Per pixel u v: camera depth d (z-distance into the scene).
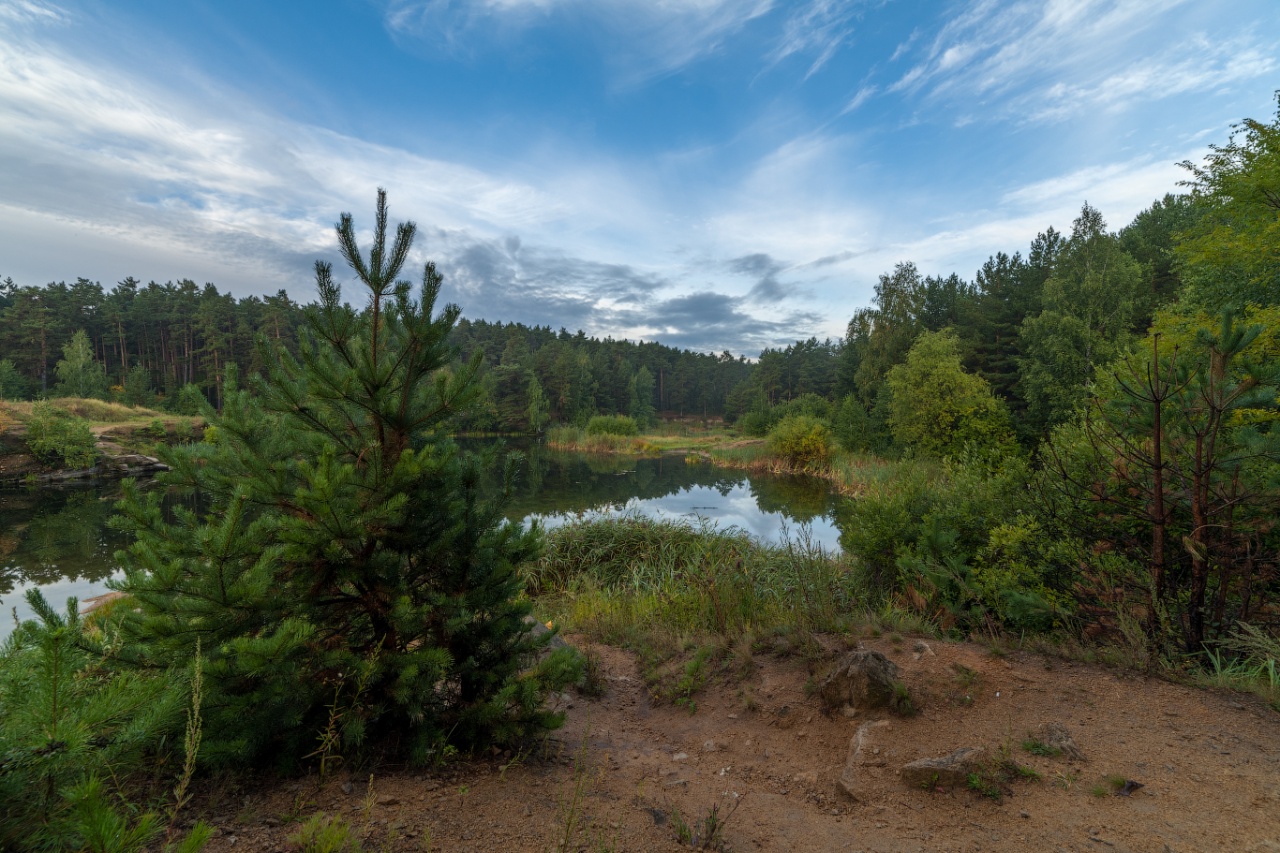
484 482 3.84
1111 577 5.60
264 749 3.11
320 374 3.40
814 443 38.56
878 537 8.01
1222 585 4.97
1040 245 49.12
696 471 39.22
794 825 3.07
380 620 3.53
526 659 4.14
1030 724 3.86
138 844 1.75
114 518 3.00
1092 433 6.60
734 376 143.75
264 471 3.31
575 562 12.04
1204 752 3.46
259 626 3.11
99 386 67.38
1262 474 4.97
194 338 86.06
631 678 5.73
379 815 2.78
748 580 8.52
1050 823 2.89
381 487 3.36
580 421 92.06
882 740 3.73
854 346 64.25
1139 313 34.19
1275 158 11.07
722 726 4.51
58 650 2.00
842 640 5.36
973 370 45.38
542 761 3.73
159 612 2.86
